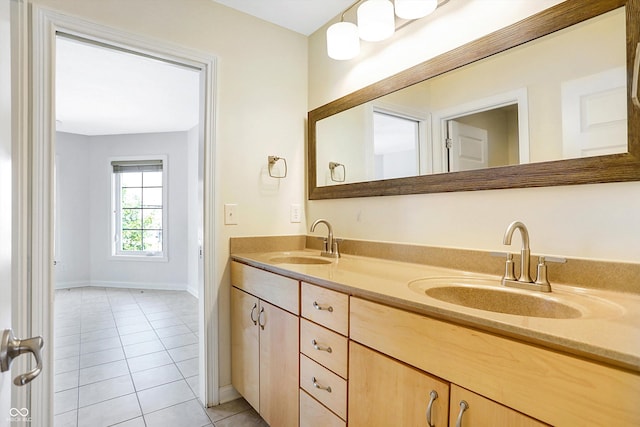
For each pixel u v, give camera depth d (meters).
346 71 1.99
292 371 1.41
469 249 1.36
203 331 1.88
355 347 1.10
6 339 0.58
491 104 1.30
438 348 0.85
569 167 1.09
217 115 1.91
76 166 4.86
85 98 3.35
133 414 1.79
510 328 0.71
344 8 1.99
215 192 1.90
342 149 1.98
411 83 1.59
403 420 0.94
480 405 0.77
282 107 2.18
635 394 0.56
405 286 1.10
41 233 1.38
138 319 3.45
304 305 1.35
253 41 2.06
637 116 0.96
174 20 1.77
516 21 1.24
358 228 1.90
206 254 1.88
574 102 1.08
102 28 1.56
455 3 1.43
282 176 2.17
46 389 1.39
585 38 1.06
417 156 1.56
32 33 1.38
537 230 1.18
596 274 1.03
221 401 1.91
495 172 1.28
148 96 3.29
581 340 0.62
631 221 0.98
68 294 4.48
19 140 1.32
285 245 2.17
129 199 4.97
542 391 0.67
